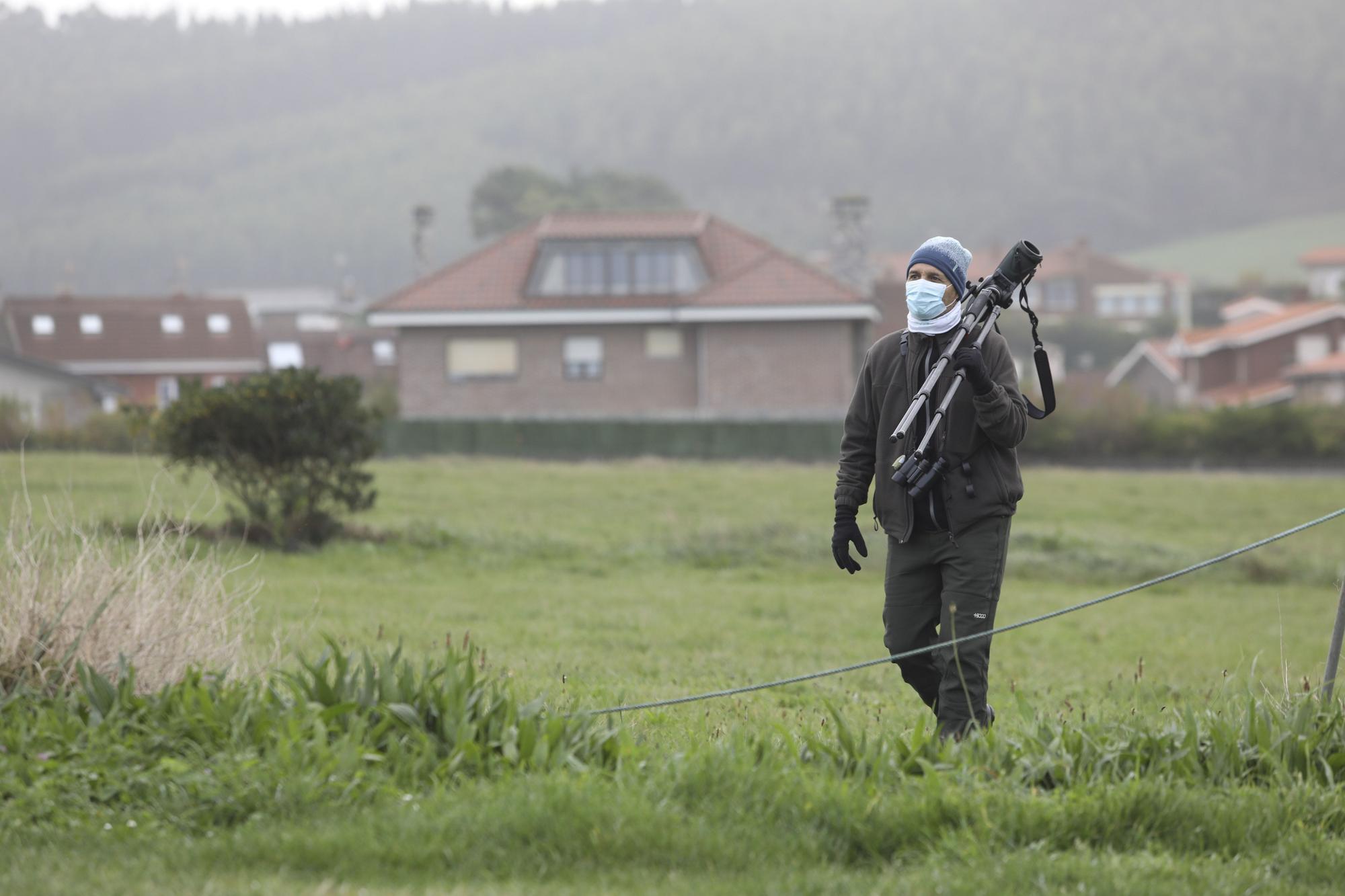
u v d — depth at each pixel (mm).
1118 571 58344
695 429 118500
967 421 16141
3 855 12305
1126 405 126875
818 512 74188
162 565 18875
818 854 12531
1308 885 12266
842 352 132875
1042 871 11938
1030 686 28953
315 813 13117
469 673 15852
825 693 25922
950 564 16328
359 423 52000
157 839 12727
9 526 18438
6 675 16797
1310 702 15789
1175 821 13258
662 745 16109
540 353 135625
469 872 12031
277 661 19594
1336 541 71750
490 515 67312
